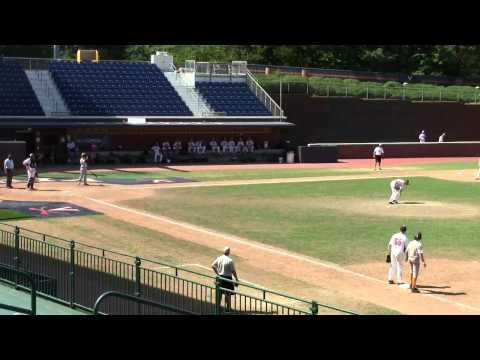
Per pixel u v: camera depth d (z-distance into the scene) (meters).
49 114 69.19
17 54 102.88
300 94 80.75
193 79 78.81
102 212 40.25
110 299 22.34
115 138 70.00
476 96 90.94
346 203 44.88
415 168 68.00
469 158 80.25
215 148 73.00
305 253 31.33
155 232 35.22
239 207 43.03
